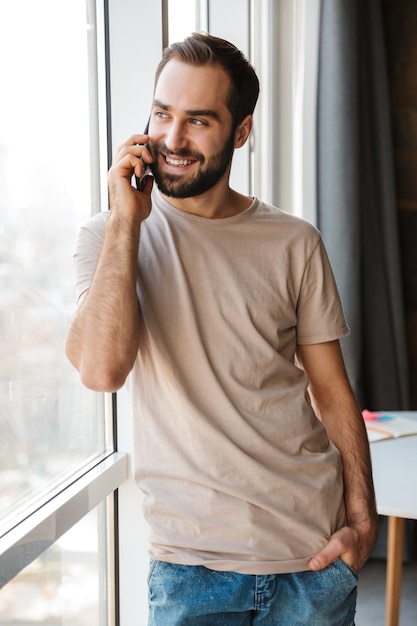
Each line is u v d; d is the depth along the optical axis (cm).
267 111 345
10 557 144
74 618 193
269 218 166
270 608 151
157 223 159
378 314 386
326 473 162
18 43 159
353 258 356
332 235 355
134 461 153
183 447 150
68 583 189
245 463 150
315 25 346
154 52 203
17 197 159
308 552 154
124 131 205
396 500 220
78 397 191
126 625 216
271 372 158
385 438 276
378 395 384
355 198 354
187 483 150
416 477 238
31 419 166
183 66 150
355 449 176
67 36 184
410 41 402
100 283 143
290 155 360
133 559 214
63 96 182
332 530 159
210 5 308
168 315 153
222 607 148
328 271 171
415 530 387
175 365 151
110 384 143
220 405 151
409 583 355
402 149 407
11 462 157
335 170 352
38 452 169
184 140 150
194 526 149
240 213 164
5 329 155
